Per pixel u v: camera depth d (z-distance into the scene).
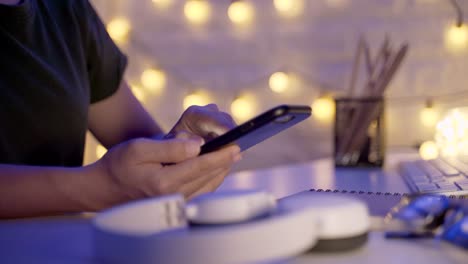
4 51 0.76
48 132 0.79
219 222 0.32
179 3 1.99
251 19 1.94
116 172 0.53
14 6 0.76
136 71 2.01
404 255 0.33
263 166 1.92
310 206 0.34
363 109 1.27
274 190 0.81
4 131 0.75
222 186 0.89
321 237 0.34
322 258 0.33
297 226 0.30
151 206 0.34
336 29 1.87
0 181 0.53
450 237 0.36
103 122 1.03
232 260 0.28
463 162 0.96
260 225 0.28
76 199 0.53
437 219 0.38
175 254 0.28
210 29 1.97
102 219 0.33
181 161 0.53
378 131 1.27
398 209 0.42
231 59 1.96
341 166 1.28
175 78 1.99
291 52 1.91
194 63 1.99
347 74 1.86
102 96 1.01
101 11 2.02
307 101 1.90
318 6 1.88
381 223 0.43
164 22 2.00
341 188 0.81
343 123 1.28
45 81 0.79
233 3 1.92
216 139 0.52
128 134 1.03
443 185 0.70
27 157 0.77
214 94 1.97
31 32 0.80
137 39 2.01
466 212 0.37
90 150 1.97
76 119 0.84
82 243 0.40
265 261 0.28
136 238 0.29
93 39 0.96
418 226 0.38
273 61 1.93
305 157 1.89
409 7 1.82
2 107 0.75
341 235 0.34
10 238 0.42
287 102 1.91
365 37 1.85
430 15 1.81
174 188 0.53
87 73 0.93
